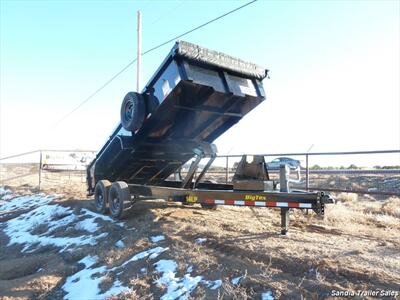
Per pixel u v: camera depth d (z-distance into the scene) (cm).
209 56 767
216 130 996
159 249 698
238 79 836
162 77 798
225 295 486
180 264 607
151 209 1070
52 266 777
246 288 490
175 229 804
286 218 702
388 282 444
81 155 2636
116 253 747
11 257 962
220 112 886
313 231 745
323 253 562
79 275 696
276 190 752
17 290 665
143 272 625
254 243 640
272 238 675
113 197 1033
